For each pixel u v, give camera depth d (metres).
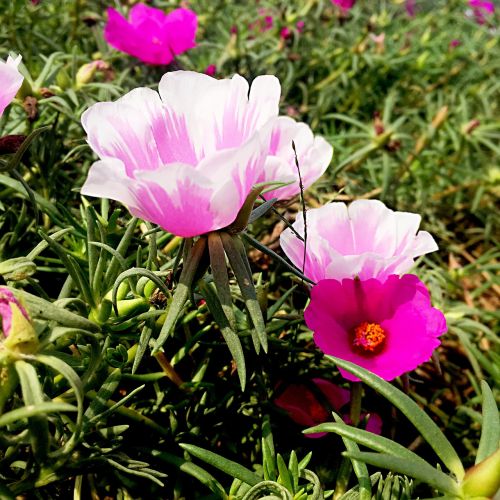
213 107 0.13
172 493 0.17
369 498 0.13
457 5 0.63
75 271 0.14
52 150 0.22
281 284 0.26
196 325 0.20
